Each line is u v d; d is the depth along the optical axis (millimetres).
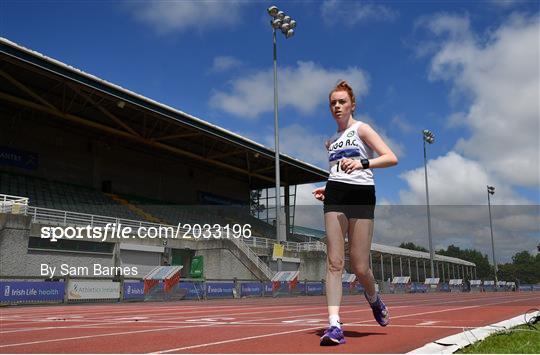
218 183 53844
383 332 5230
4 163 34156
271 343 4441
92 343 4746
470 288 31922
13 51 25062
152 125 41031
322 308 12547
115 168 42562
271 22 32812
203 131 37406
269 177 55812
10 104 33625
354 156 4172
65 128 38500
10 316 10312
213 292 24688
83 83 28688
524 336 4512
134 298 20859
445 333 5098
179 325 6938
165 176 47219
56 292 18031
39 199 32094
